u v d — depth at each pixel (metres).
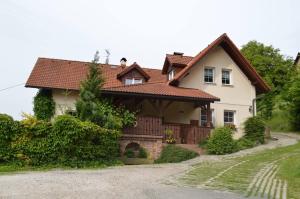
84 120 18.41
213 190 10.62
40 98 25.20
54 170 15.22
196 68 26.83
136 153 19.95
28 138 15.96
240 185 11.45
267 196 9.78
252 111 27.59
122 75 27.72
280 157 18.86
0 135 15.57
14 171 14.87
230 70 27.75
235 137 26.38
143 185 11.40
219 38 26.67
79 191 10.15
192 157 19.73
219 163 17.48
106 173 14.21
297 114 33.31
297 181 12.16
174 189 10.71
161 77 30.39
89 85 20.23
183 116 25.47
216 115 26.58
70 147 16.36
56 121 16.45
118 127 19.05
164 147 20.50
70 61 29.61
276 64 51.59
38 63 28.11
